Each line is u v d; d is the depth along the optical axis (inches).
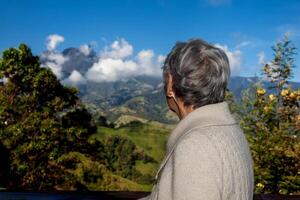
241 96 296.2
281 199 84.5
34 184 748.0
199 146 47.9
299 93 283.4
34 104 773.3
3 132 732.7
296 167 263.4
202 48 53.7
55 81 801.6
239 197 48.9
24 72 772.0
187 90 53.7
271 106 282.8
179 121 56.0
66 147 793.6
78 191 78.6
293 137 274.4
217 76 53.3
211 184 45.9
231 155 49.0
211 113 52.7
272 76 304.0
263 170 261.6
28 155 745.6
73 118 832.9
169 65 55.5
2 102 760.3
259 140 274.5
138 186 990.4
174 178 47.3
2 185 709.3
